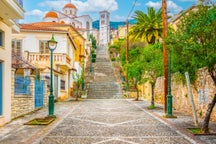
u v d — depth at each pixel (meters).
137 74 24.50
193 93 16.94
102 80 45.16
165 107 17.81
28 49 32.69
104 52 83.31
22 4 13.63
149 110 20.38
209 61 10.11
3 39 12.93
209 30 9.91
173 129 11.80
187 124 13.19
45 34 32.91
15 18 13.03
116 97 36.78
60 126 12.77
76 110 20.41
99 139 9.77
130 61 45.03
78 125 13.08
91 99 34.44
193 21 10.42
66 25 42.03
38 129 11.91
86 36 70.31
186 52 10.66
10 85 13.92
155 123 13.63
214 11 10.07
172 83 21.86
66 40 33.19
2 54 12.59
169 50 11.82
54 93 29.11
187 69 12.97
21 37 32.66
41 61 29.98
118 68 54.66
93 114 17.73
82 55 49.88
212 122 13.66
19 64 23.41
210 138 9.89
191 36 10.45
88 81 44.12
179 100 20.16
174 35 11.22
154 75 22.00
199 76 15.81
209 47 10.16
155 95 29.30
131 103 27.80
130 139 9.75
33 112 18.91
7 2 10.81
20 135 10.53
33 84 19.64
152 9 40.09
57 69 29.95
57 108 22.05
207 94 14.70
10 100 13.99
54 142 9.29
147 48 23.39
